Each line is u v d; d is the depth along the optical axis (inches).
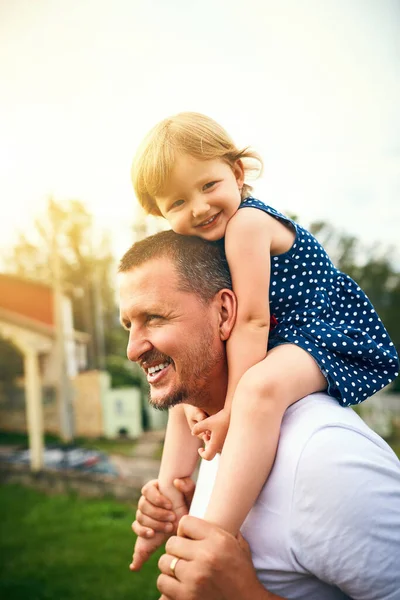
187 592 43.8
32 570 191.6
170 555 45.8
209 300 52.6
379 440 48.3
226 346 53.3
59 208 374.3
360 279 304.3
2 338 356.8
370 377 53.4
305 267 56.6
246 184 62.7
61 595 171.5
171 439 64.9
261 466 46.8
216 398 54.8
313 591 46.3
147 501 63.2
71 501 272.2
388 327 296.2
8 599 171.6
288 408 49.8
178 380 52.2
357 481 43.6
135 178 60.7
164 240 54.4
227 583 43.6
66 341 358.9
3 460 326.6
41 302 371.6
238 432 47.9
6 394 373.4
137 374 358.0
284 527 45.4
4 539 225.9
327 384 52.0
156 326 51.7
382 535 43.1
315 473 44.1
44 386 360.2
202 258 53.7
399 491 44.7
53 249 370.3
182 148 56.5
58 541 219.9
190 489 62.6
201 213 55.5
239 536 46.6
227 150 58.2
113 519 243.0
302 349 52.2
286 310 56.3
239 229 54.5
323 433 45.6
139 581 180.1
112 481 283.3
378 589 43.1
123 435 348.8
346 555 43.0
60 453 321.4
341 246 309.1
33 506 267.4
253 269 53.1
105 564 195.2
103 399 352.2
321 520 43.6
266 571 46.5
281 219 56.7
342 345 52.9
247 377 49.8
